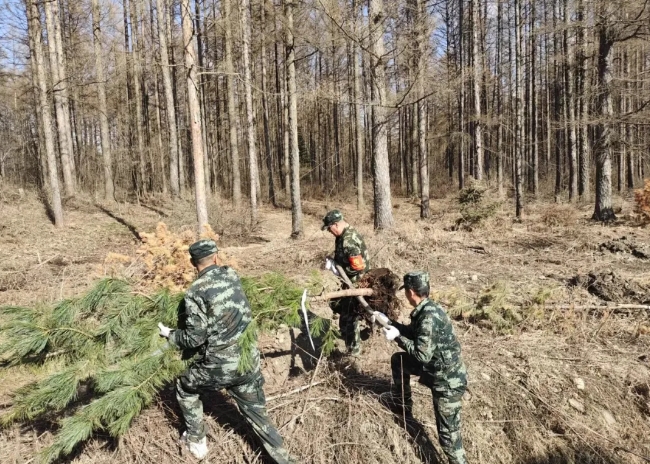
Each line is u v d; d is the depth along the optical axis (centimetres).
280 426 366
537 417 397
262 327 379
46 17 1653
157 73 2462
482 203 1282
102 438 350
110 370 334
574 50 1562
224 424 362
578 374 439
